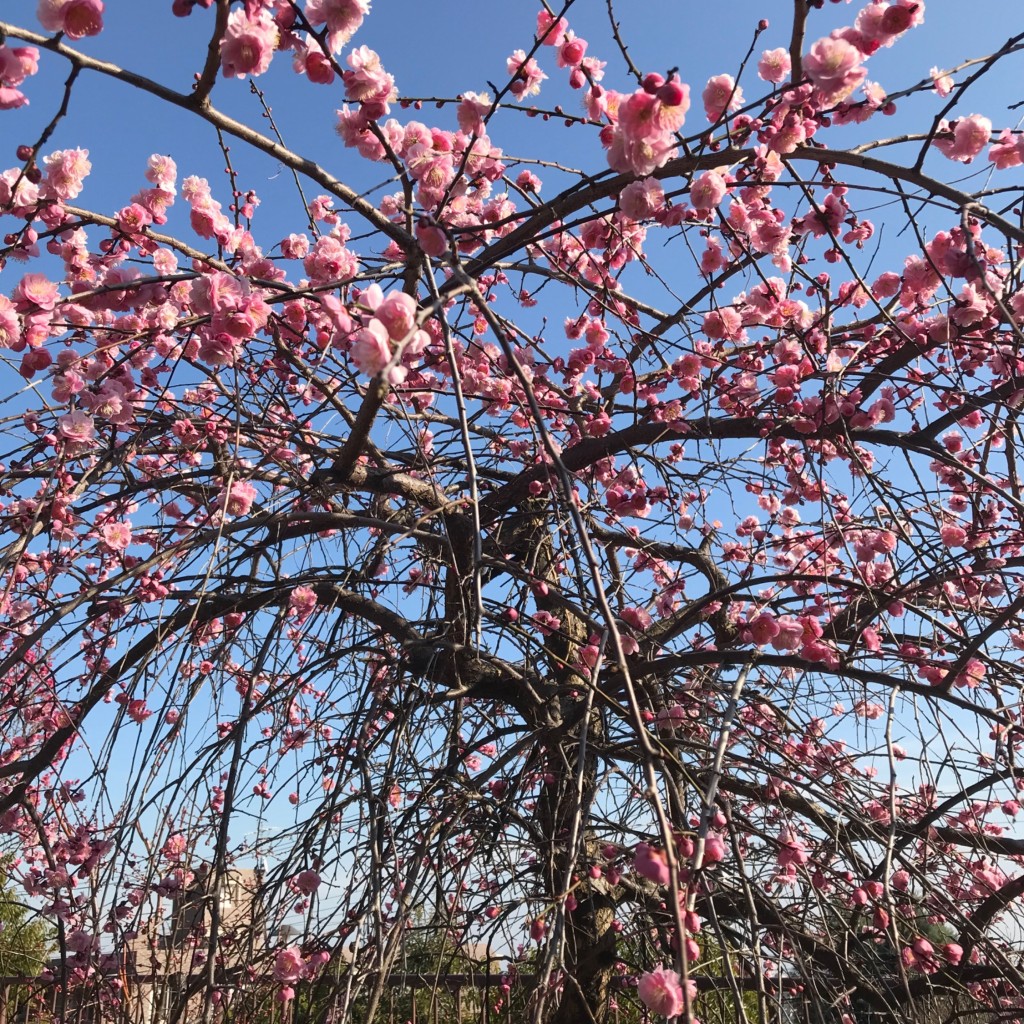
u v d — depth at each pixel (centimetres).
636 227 366
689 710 336
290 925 300
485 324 425
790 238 319
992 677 286
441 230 256
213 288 253
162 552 332
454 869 309
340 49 244
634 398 373
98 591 315
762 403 386
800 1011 293
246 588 394
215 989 270
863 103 254
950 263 246
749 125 255
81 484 325
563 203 275
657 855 155
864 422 328
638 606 390
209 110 227
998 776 281
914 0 232
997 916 333
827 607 325
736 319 342
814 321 342
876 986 309
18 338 272
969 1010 316
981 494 362
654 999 153
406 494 392
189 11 206
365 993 262
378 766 347
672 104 210
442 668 371
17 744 430
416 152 281
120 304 285
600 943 329
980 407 327
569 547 359
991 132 259
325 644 408
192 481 375
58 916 297
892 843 238
